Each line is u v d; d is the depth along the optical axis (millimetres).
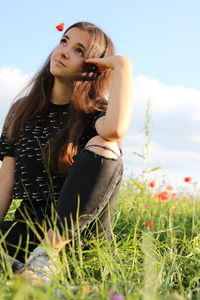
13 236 2123
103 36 2275
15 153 2342
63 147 2135
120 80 2080
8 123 2365
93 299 1522
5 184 2395
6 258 1778
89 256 2127
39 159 2217
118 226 3281
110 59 2162
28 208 2193
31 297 1440
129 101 2043
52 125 2248
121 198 3938
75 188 1933
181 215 4227
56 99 2299
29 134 2271
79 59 2211
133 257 2215
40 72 2352
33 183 2215
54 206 2152
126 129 2004
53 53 2262
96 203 1958
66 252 2102
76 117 2166
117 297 1461
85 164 1937
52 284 1684
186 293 1936
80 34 2221
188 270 2365
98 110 2199
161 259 2229
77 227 1962
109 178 1955
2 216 2396
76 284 1860
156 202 4137
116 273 2004
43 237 2129
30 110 2293
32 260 1898
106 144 1985
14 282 1563
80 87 2189
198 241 2723
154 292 1717
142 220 3533
